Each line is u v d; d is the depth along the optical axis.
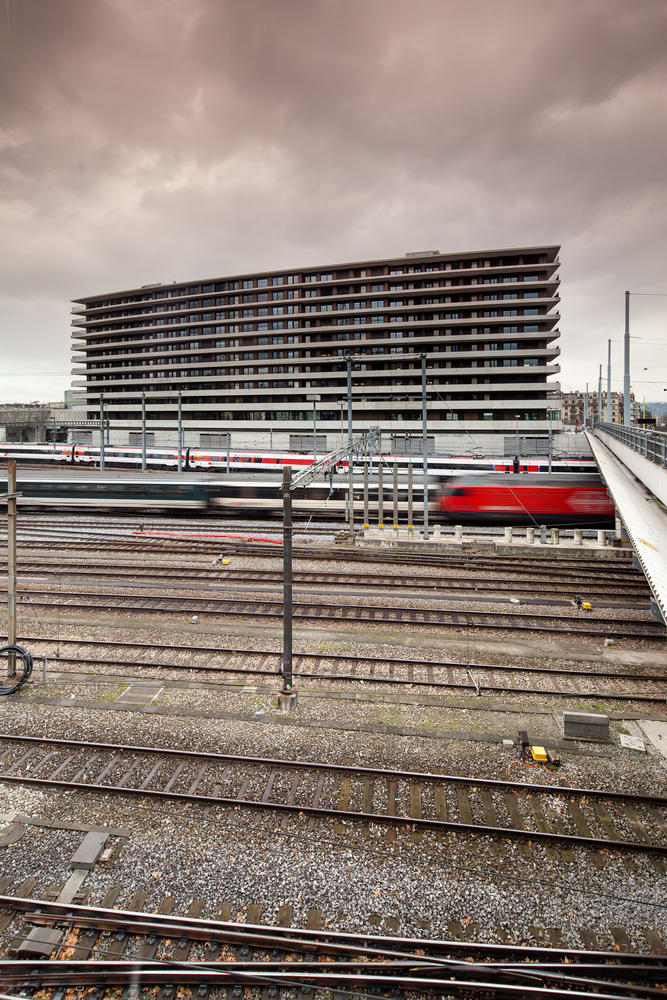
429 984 6.03
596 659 14.57
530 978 6.12
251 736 10.73
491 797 9.05
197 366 99.94
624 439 27.22
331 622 16.92
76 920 6.68
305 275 95.69
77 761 9.88
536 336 82.69
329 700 12.23
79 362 114.31
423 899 7.11
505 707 11.98
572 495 33.94
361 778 9.46
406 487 36.69
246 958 6.32
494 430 83.19
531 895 7.19
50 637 15.41
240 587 20.42
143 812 8.62
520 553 27.20
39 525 33.03
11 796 8.95
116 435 96.94
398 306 88.31
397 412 89.62
